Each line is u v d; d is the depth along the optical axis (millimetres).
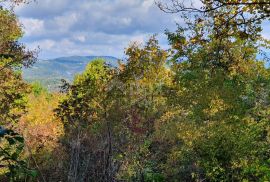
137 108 18531
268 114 16828
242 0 6137
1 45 16266
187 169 18141
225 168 16234
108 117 17328
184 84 18641
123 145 17688
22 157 13992
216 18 6570
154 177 18328
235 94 16562
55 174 16250
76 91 17391
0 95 17406
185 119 17969
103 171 16172
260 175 14641
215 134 15609
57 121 18516
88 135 16891
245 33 6512
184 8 6270
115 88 17891
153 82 20984
